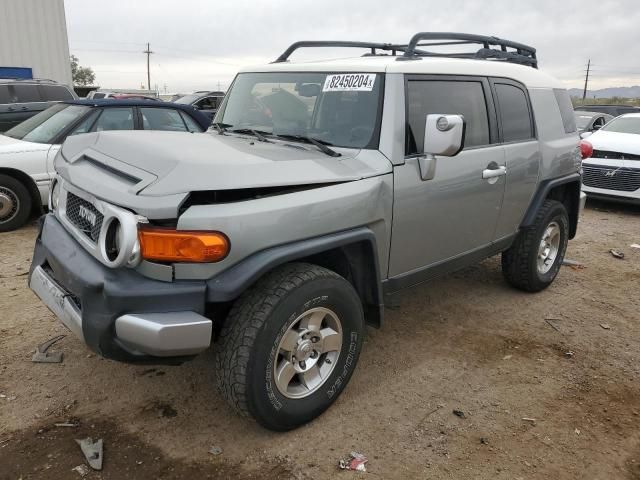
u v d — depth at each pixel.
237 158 2.83
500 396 3.49
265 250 2.70
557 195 5.44
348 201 3.02
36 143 6.92
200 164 2.63
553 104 5.08
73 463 2.76
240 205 2.63
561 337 4.36
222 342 2.78
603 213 9.34
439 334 4.33
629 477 2.81
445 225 3.83
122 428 3.04
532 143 4.65
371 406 3.33
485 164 4.07
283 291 2.77
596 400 3.49
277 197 2.76
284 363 2.91
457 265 4.14
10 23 20.22
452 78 3.87
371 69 3.47
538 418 3.28
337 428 3.11
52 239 3.12
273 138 3.66
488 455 2.93
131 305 2.51
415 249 3.66
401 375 3.70
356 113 3.44
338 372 3.19
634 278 5.87
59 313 2.89
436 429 3.14
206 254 2.53
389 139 3.31
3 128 9.48
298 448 2.94
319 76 3.70
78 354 3.78
